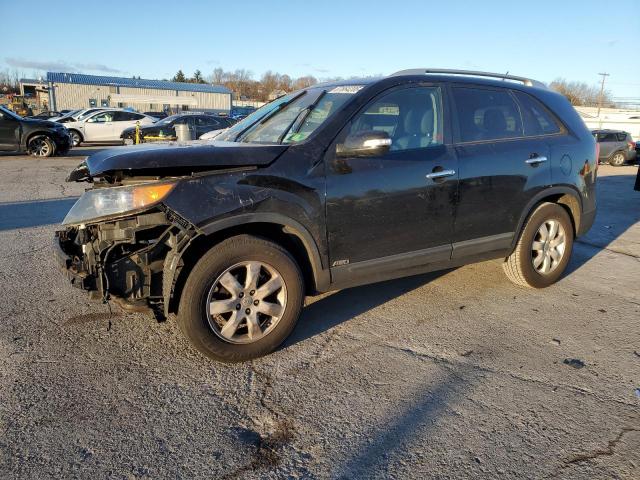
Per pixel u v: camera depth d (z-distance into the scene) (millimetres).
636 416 2814
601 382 3168
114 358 3354
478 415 2805
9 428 2613
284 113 4086
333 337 3734
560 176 4586
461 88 4176
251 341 3293
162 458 2436
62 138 17188
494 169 4145
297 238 3432
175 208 2955
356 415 2793
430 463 2426
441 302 4457
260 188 3184
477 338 3760
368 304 4383
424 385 3100
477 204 4098
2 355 3346
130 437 2578
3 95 76812
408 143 3832
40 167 13852
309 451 2504
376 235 3650
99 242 3035
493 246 4316
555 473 2363
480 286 4887
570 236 4840
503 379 3182
